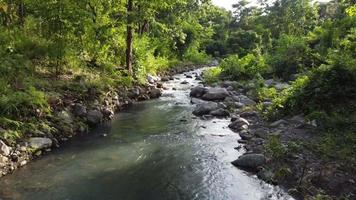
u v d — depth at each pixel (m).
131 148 11.90
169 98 20.88
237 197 8.56
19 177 9.41
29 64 14.80
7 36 15.40
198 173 9.96
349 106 12.51
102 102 15.98
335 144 10.59
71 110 13.84
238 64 27.25
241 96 20.00
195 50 48.50
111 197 8.52
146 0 21.31
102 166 10.34
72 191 8.77
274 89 19.25
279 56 26.44
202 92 21.11
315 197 8.19
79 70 17.94
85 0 18.56
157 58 32.84
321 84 13.43
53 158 10.81
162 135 13.39
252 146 11.79
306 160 9.94
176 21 40.16
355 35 18.91
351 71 13.13
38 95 12.32
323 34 26.47
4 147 9.95
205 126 14.62
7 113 11.28
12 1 19.41
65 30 17.94
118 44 23.02
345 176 8.84
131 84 20.48
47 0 17.36
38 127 11.81
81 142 12.37
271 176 9.46
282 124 13.38
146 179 9.55
